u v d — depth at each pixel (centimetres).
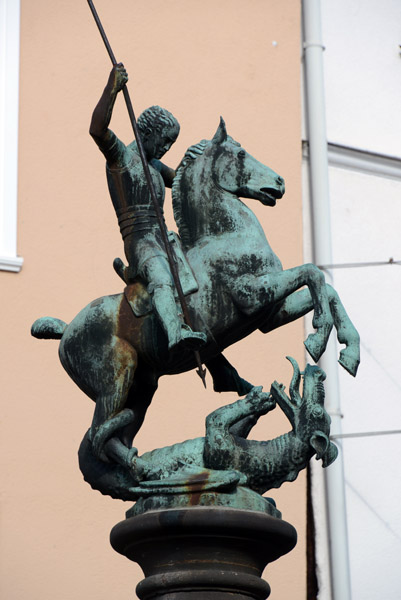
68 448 1101
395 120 1356
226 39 1285
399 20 1376
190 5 1284
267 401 673
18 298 1134
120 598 1069
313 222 1267
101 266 1167
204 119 1248
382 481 1217
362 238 1298
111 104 670
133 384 687
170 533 638
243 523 635
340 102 1334
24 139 1187
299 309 691
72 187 1186
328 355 1217
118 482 672
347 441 1221
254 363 1180
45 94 1208
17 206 1163
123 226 690
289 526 656
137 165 692
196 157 705
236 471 656
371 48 1367
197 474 653
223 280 670
